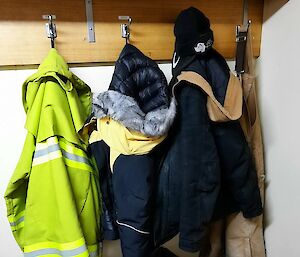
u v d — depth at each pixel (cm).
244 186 93
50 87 83
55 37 90
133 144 81
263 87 113
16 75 95
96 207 93
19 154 102
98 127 86
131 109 80
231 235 110
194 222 86
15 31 88
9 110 98
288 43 97
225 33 106
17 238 92
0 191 103
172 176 89
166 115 80
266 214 118
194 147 83
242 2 106
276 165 110
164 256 116
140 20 98
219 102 85
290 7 95
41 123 82
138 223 82
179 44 88
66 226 81
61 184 80
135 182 82
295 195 101
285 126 103
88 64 100
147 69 87
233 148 88
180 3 100
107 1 93
